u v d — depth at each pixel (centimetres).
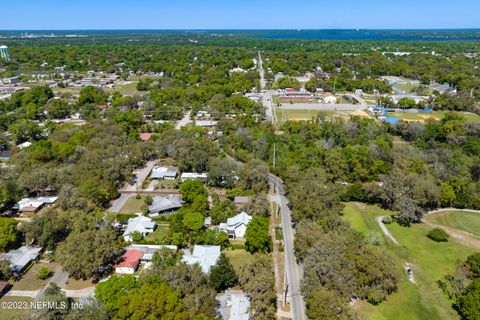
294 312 6284
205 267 7056
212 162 11575
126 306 5350
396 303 6619
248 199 9925
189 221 8219
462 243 8612
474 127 14825
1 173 10325
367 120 16450
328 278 6456
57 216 8119
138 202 10231
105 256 6994
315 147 12962
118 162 11112
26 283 6906
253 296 6038
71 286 6806
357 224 9362
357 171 11362
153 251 7731
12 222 8031
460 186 10412
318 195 9000
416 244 8562
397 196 9719
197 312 5619
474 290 6397
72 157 11806
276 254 7969
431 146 14012
